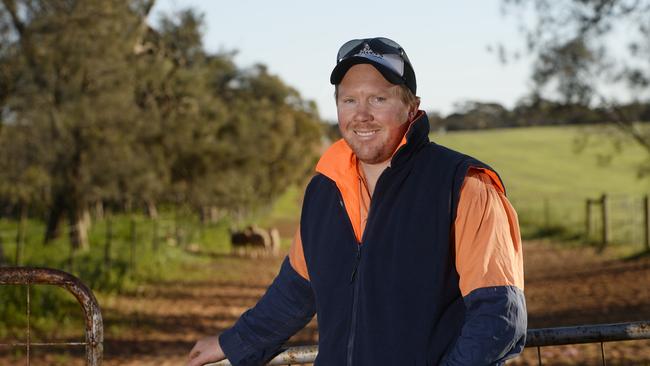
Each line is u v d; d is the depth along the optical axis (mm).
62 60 15375
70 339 10500
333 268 2273
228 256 24859
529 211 37750
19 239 13805
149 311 13164
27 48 14375
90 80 16734
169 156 22359
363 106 2254
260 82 35969
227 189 26016
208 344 2627
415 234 2129
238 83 32750
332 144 2398
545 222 33031
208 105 24641
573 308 12180
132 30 17672
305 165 47281
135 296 14852
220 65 25516
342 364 2217
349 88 2268
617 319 10805
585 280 16016
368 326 2150
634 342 8430
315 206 2404
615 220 30922
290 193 67375
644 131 16062
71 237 18469
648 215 21016
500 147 80000
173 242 23562
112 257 18047
